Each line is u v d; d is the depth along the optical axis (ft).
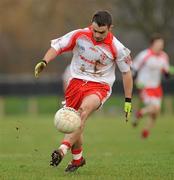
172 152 145.48
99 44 105.09
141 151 160.25
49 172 107.96
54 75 484.74
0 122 240.73
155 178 100.99
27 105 375.66
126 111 107.76
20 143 189.16
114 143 189.16
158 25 418.51
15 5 476.13
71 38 105.40
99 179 99.09
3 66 517.55
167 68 214.69
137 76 213.87
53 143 189.88
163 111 355.97
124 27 421.18
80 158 108.17
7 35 501.97
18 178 100.53
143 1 414.00
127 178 100.63
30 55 516.32
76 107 107.04
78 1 469.98
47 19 480.64
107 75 107.24
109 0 437.99
